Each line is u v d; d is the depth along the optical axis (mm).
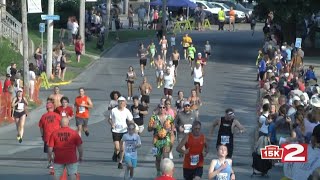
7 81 75500
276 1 126125
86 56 123875
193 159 40938
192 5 173875
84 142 62500
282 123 48750
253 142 62188
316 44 143125
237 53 134125
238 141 63750
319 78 103812
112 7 176750
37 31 137250
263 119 50344
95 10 160875
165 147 46562
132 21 175000
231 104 84750
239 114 78188
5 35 112688
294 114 48406
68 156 39875
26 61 81750
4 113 70875
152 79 104812
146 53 110125
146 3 198125
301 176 29391
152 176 48688
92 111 79188
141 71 107875
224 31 171500
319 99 47312
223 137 47125
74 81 102188
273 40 121625
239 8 190125
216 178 33844
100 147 60281
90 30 148250
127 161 45062
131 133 45219
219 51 136250
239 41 152125
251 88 97625
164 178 29094
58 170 40094
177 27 169000
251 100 88062
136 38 154000
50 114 48750
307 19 134750
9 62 100938
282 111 49406
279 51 108188
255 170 48625
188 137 40938
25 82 81250
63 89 95125
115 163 53375
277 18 133875
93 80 103375
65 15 152750
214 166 33906
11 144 61281
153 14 173625
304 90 70000
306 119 41938
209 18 183750
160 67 97125
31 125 70938
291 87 71875
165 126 46594
